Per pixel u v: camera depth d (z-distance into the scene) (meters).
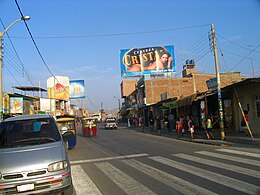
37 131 6.83
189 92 48.88
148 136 26.39
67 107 69.75
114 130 42.22
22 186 5.26
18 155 5.67
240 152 12.48
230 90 21.83
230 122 22.58
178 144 17.59
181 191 6.49
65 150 6.11
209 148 14.62
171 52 49.47
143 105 51.00
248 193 6.08
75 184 7.88
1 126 6.98
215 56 19.17
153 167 9.66
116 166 10.42
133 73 49.47
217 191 6.33
